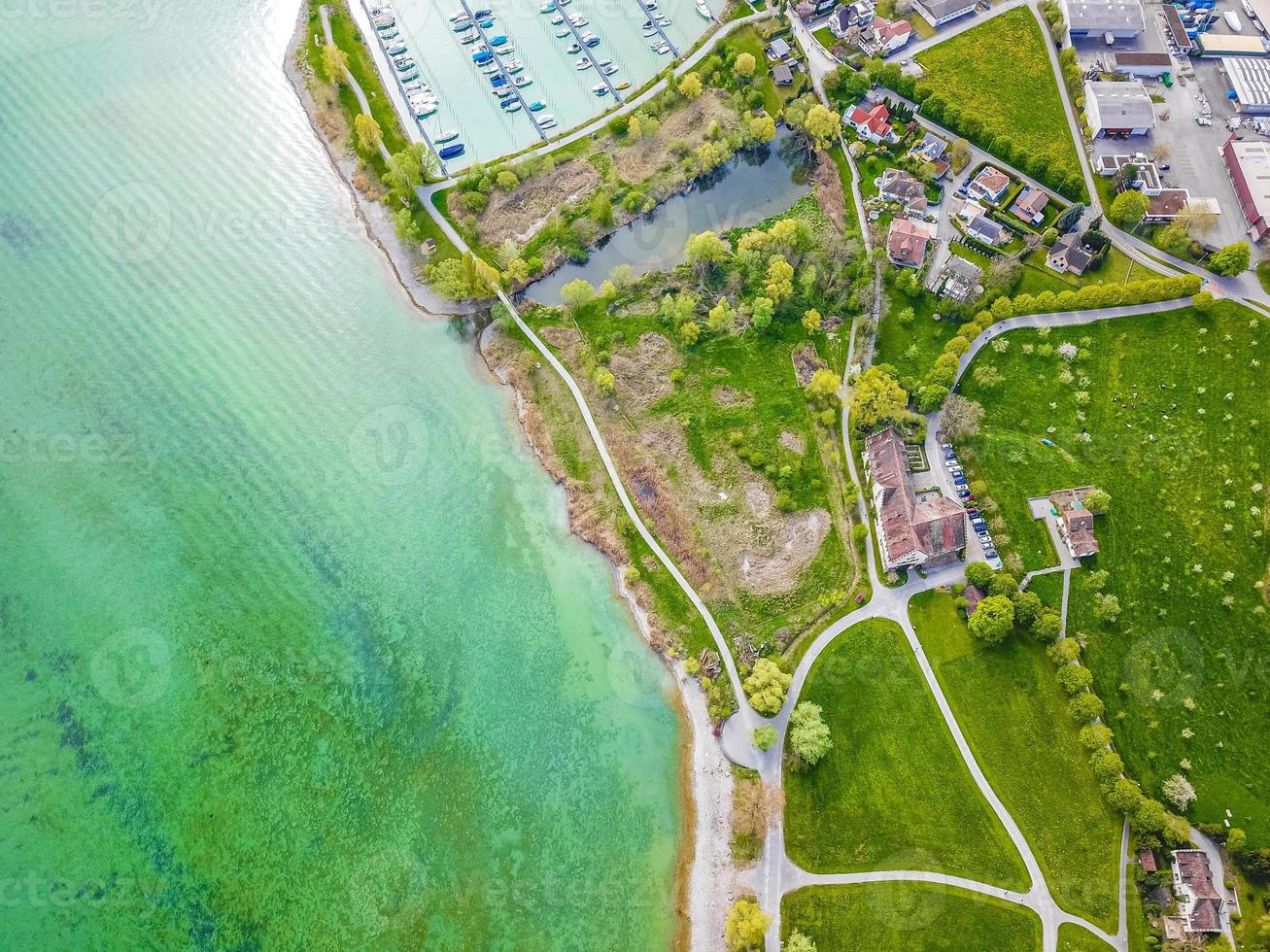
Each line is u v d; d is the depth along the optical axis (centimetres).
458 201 14638
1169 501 11700
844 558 11606
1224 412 12219
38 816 10256
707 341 13312
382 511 12250
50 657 11156
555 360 13288
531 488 12450
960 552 11369
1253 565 11281
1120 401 12394
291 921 9850
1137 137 14638
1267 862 9450
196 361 13412
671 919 9900
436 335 13738
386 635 11375
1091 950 9500
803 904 9788
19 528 11994
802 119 14988
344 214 14838
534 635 11412
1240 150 14075
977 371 12444
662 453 12525
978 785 10281
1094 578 11150
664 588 11569
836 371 12925
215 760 10600
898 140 14788
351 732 10775
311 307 13925
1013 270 13125
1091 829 10012
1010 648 10931
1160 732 10431
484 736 10794
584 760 10681
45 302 13900
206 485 12425
